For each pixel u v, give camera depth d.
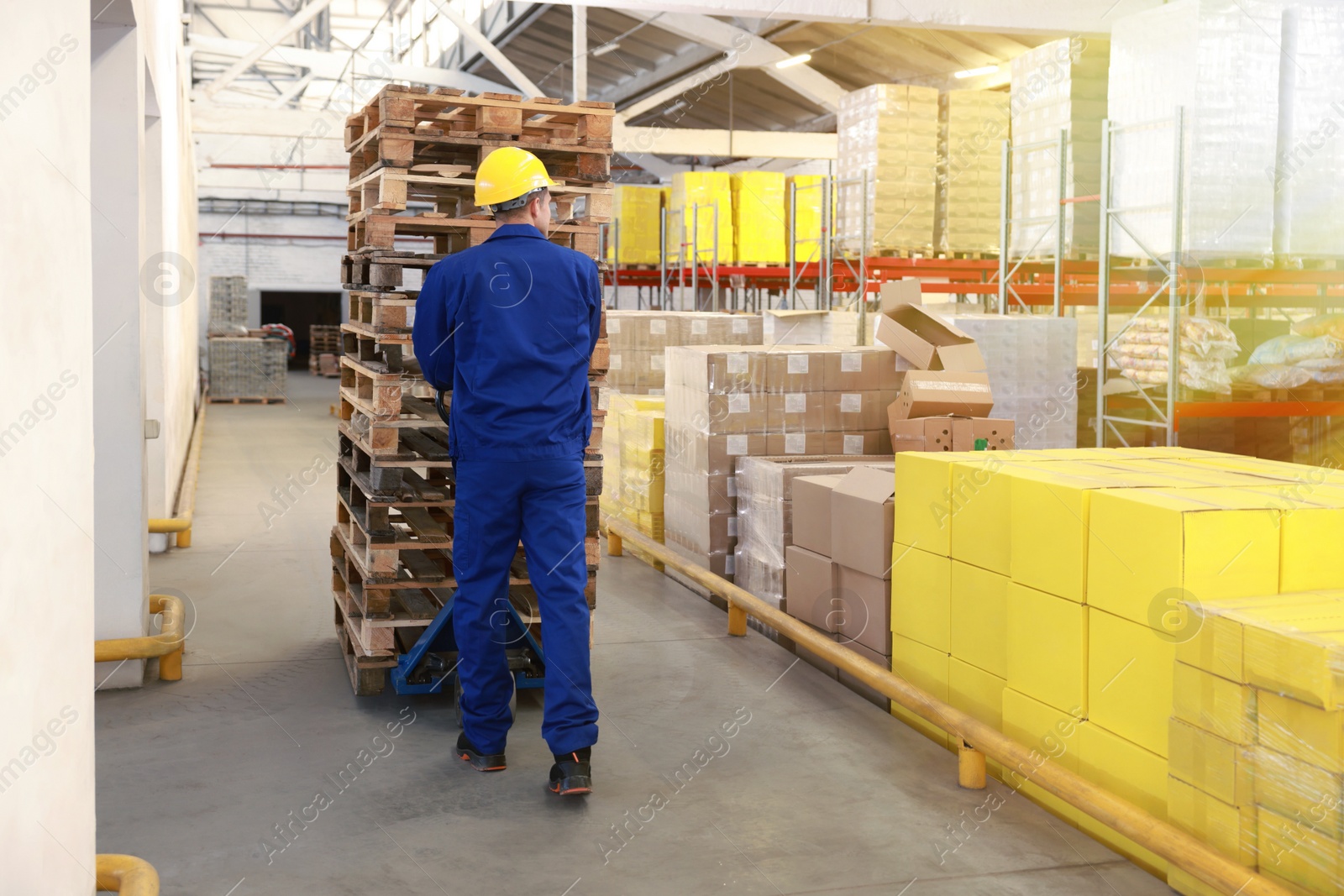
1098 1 10.41
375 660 4.34
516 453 3.42
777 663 4.90
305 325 35.12
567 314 3.49
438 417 4.23
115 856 2.63
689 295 20.02
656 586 6.43
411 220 4.07
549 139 4.30
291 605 5.96
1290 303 9.66
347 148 4.64
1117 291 10.99
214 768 3.63
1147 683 2.93
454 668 4.25
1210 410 7.41
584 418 3.57
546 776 3.60
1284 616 2.60
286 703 4.31
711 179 14.26
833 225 13.38
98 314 4.40
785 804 3.39
